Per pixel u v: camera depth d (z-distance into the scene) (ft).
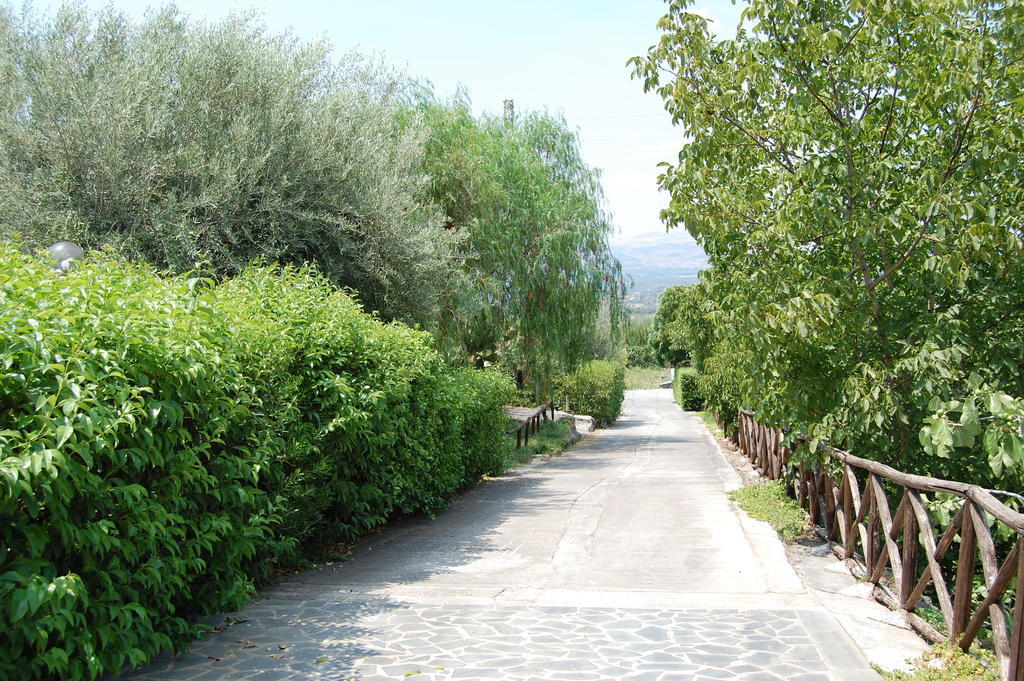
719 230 25.21
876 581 19.17
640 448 71.15
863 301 23.13
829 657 14.25
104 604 12.32
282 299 22.67
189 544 14.47
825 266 24.97
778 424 27.22
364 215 38.32
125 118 30.66
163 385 13.30
